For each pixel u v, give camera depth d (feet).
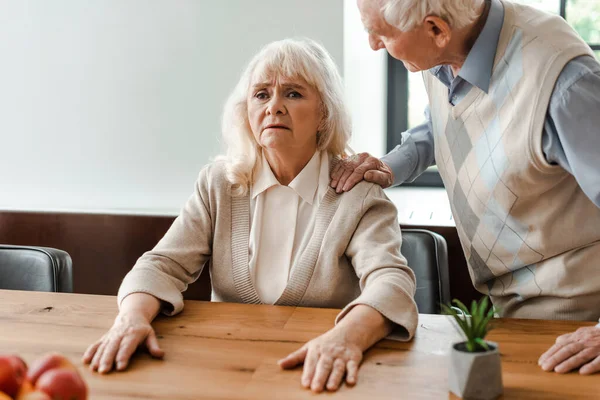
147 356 4.39
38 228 9.25
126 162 9.72
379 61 10.57
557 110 4.60
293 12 8.79
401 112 11.03
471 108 5.26
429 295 6.33
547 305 5.36
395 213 5.79
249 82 5.81
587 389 3.76
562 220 5.09
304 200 5.79
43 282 6.49
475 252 5.70
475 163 5.34
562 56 4.65
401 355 4.34
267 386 3.91
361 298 4.80
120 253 9.09
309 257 5.58
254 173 5.87
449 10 4.79
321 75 5.66
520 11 5.08
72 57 9.61
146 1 9.27
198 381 3.99
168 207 9.69
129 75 9.49
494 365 3.66
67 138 9.83
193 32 9.20
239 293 5.72
